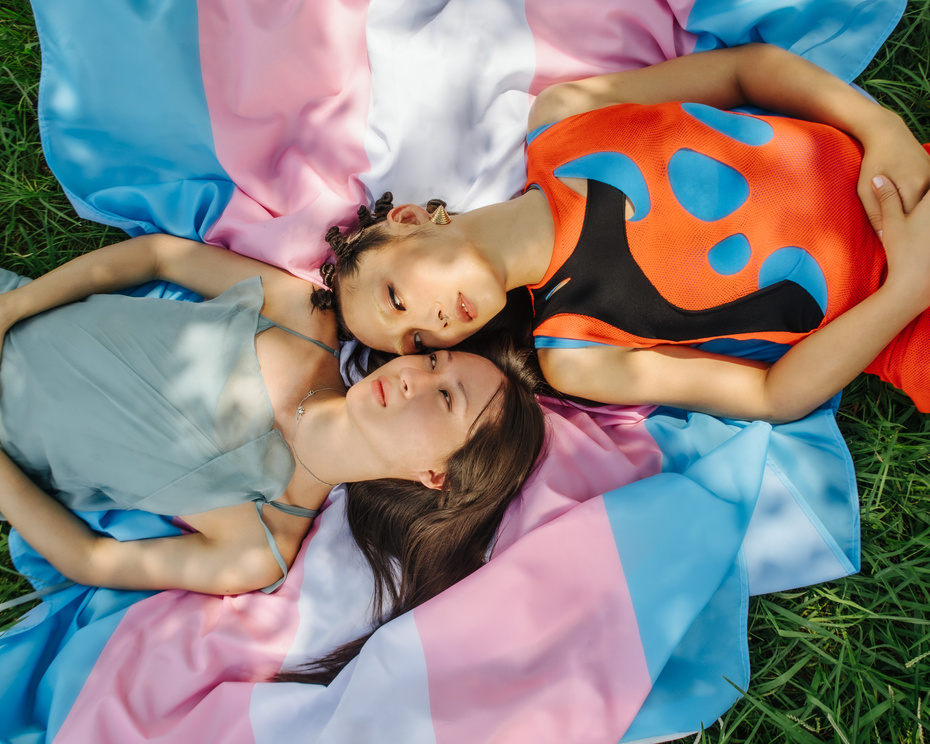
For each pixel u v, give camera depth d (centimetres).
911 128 168
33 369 147
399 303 139
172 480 146
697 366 150
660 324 145
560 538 142
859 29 163
